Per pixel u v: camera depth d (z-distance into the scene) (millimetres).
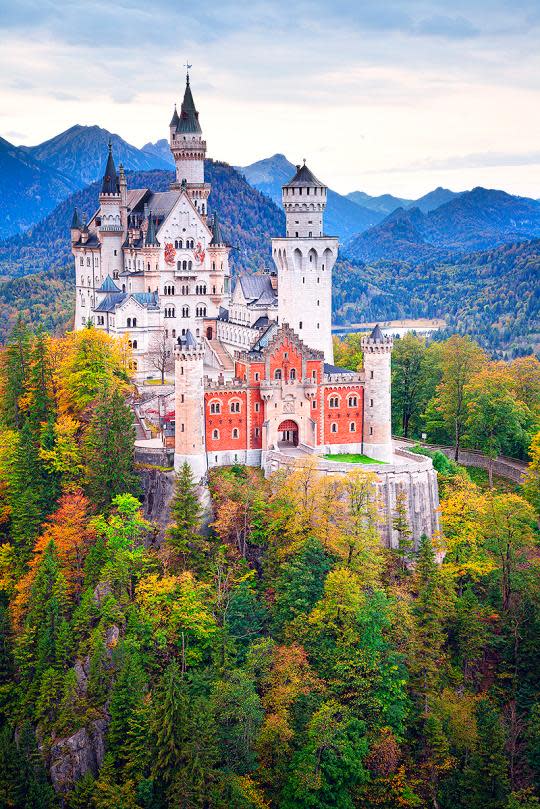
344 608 130875
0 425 176750
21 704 131375
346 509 148250
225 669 128625
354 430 167750
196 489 152625
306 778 118438
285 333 160875
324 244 194250
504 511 145250
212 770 115125
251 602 136625
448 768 123812
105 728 125875
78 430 169625
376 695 127438
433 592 133625
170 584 134125
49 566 138000
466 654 135375
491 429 181750
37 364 171875
